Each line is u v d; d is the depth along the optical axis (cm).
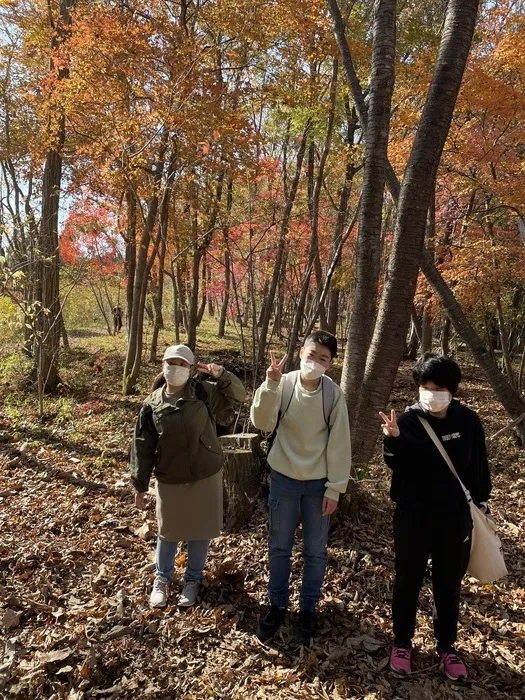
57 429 714
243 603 311
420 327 1537
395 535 259
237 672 254
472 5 376
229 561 342
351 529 384
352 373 439
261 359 891
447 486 244
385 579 338
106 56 687
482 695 246
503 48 706
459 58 376
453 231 1148
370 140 429
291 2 741
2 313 754
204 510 297
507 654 278
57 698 231
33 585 318
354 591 325
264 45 813
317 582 281
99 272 1572
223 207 1013
